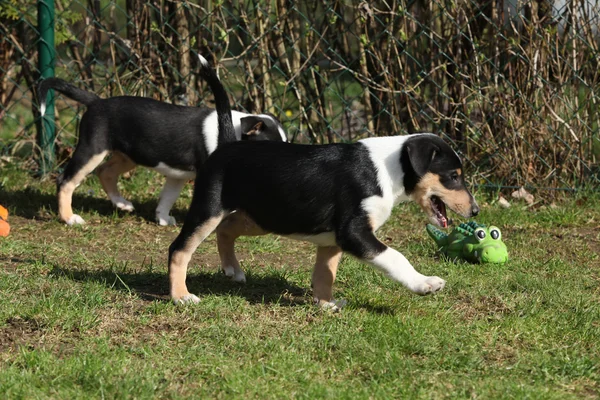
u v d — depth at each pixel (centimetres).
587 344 532
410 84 965
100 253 722
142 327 531
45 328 520
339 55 961
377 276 662
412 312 581
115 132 811
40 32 946
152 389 439
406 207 901
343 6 966
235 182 561
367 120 987
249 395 440
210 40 988
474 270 691
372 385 455
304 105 993
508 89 938
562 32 940
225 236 631
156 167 815
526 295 628
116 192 866
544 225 859
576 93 930
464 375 476
